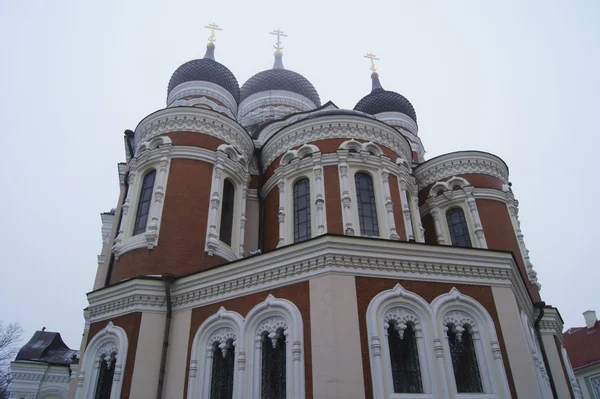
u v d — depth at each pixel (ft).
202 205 71.00
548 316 74.59
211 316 55.16
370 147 77.71
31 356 143.64
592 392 137.08
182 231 67.51
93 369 58.80
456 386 47.50
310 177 74.79
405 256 52.60
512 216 86.84
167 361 55.52
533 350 54.29
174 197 69.97
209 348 54.19
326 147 76.74
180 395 52.70
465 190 86.33
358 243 51.21
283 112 122.11
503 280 55.57
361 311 48.11
